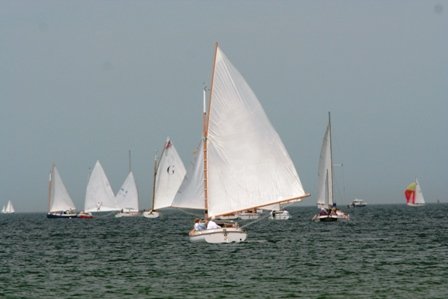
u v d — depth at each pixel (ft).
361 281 519.19
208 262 643.04
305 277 541.75
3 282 541.75
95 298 466.70
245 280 530.27
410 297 455.63
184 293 478.59
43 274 584.40
